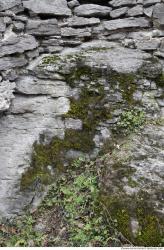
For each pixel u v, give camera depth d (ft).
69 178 11.61
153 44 12.48
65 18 12.50
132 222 10.37
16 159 11.61
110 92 12.13
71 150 11.84
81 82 12.12
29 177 11.53
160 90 12.31
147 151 11.38
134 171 10.95
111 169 11.12
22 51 11.98
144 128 11.93
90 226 10.59
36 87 11.98
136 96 12.19
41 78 12.05
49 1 12.33
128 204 10.52
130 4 12.58
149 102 12.20
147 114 12.14
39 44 12.36
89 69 12.14
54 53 12.40
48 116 11.92
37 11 12.25
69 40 12.48
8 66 11.82
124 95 12.16
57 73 12.08
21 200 11.43
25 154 11.66
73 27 12.53
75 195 11.21
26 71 12.06
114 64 12.22
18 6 12.14
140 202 10.49
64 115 11.94
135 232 10.28
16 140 11.71
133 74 12.25
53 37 12.37
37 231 10.96
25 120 11.84
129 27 12.58
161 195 10.57
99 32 12.64
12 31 12.01
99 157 11.78
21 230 11.05
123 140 11.84
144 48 12.48
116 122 12.02
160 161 11.14
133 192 10.64
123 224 10.39
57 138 11.84
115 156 11.38
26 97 11.99
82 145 11.86
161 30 12.62
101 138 11.93
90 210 10.87
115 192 10.74
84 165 11.73
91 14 12.56
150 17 12.58
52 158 11.71
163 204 10.46
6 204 11.39
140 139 11.71
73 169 11.72
